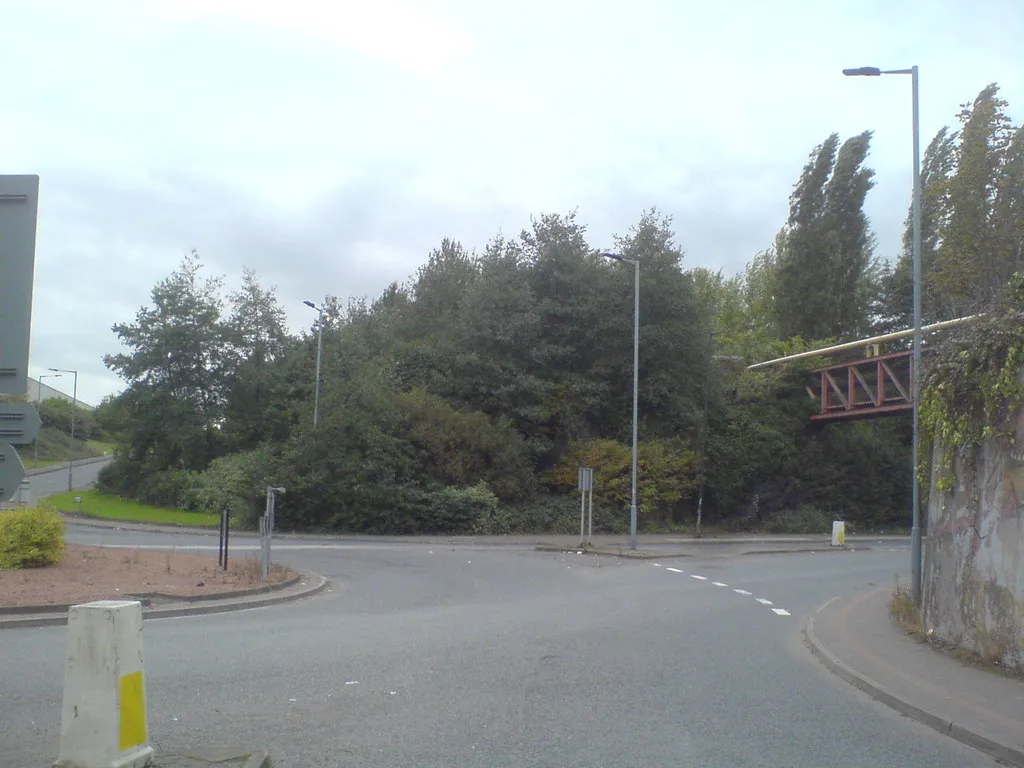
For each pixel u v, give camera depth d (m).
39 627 13.91
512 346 44.00
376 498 38.34
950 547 12.84
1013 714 9.05
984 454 11.94
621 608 17.30
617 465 42.88
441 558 27.89
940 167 35.50
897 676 10.85
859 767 7.53
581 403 44.03
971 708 9.28
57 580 17.66
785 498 49.66
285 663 11.17
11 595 15.65
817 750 7.99
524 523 40.41
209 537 34.41
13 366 6.32
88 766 6.37
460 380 44.03
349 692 9.66
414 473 40.09
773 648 13.37
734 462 47.47
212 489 45.16
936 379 13.43
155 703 9.11
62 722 6.50
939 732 8.77
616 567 26.69
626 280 44.25
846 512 51.34
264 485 38.44
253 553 26.41
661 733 8.35
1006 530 11.41
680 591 20.56
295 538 35.81
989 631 11.67
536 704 9.31
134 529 38.06
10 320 6.35
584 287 44.44
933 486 13.53
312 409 41.16
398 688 9.90
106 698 6.43
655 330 43.69
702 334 45.50
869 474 52.28
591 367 44.97
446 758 7.38
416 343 49.28
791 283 56.38
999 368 11.48
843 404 48.16
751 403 50.44
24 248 6.40
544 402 43.94
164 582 17.98
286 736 7.97
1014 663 11.08
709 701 9.73
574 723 8.59
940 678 10.75
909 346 50.81
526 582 21.88
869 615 16.19
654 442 44.22
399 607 16.98
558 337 44.94
